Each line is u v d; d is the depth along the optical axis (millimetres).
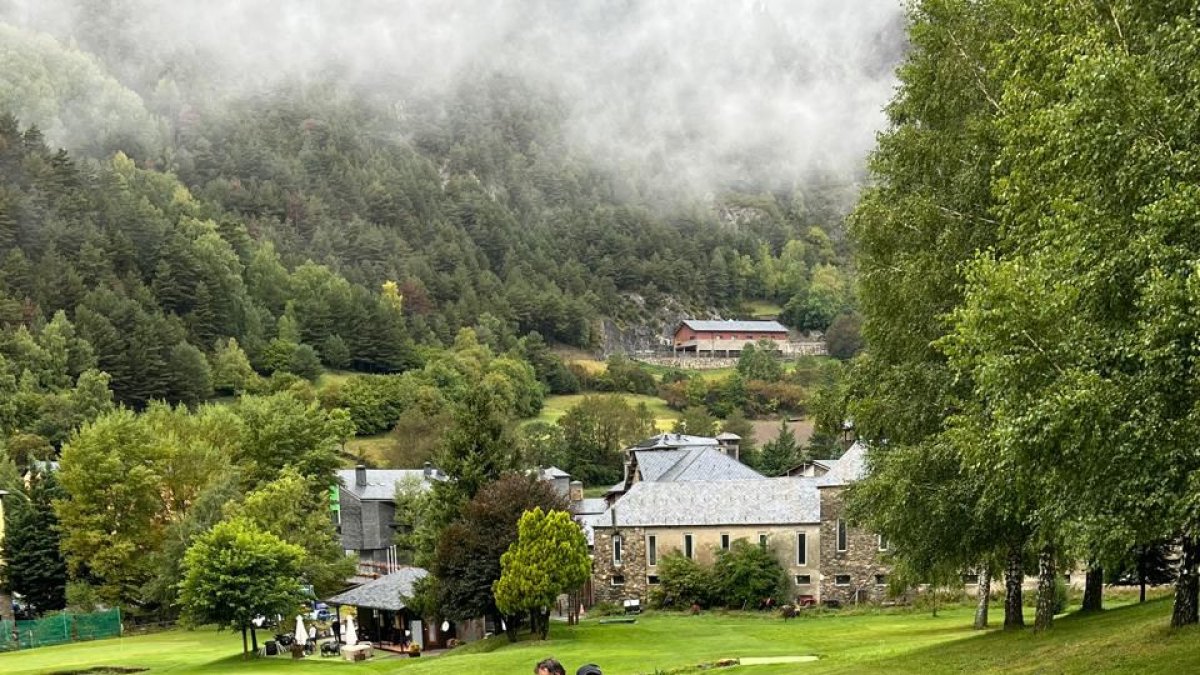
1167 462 17156
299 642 55906
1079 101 18344
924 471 28953
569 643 48344
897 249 31219
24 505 83688
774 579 69875
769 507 73000
